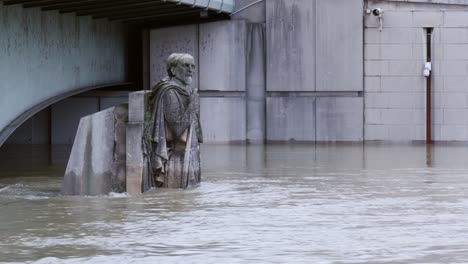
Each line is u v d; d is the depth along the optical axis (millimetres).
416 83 48562
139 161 24500
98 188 24547
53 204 22703
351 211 21172
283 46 49281
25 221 19828
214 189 25922
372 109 48875
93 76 45969
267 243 16938
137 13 46156
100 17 46000
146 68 50875
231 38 48969
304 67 49125
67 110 49469
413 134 48656
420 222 19375
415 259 15320
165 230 18453
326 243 16875
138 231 18359
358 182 28109
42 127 49594
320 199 23578
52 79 40688
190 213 20922
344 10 48656
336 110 49031
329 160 37406
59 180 29375
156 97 25484
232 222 19500
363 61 48812
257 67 49625
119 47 49719
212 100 49312
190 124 26000
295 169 33062
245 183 27766
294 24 49125
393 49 48625
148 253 16047
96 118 24547
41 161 37500
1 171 32844
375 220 19703
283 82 49312
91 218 20219
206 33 49375
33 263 15266
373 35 48656
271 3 49250
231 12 49031
